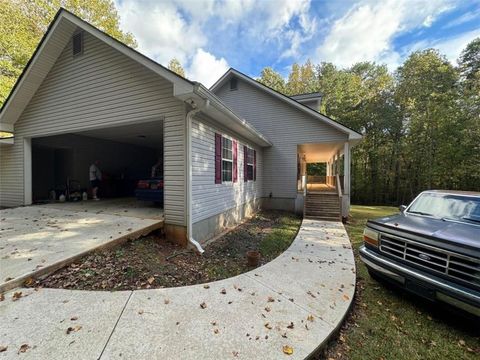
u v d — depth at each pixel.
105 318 2.45
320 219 9.44
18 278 2.90
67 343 2.07
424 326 2.74
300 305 2.96
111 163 11.52
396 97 19.69
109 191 11.09
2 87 11.77
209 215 6.53
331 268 4.25
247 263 4.57
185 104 5.41
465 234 2.89
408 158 19.72
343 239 6.38
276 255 5.21
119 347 2.06
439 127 17.16
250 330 2.41
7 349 1.97
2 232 4.71
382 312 3.02
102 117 6.50
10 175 8.52
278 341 2.26
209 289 3.29
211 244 6.03
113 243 4.29
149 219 5.78
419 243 2.94
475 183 16.72
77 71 6.88
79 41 6.78
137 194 7.57
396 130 20.25
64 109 7.17
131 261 3.96
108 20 14.86
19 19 12.16
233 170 8.32
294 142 11.91
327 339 2.38
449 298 2.58
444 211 3.95
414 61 18.70
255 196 11.27
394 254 3.27
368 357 2.25
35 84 7.51
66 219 5.82
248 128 7.73
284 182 12.14
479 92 16.25
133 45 16.66
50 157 10.64
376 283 3.82
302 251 5.27
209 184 6.51
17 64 12.60
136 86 5.99
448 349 2.38
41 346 2.02
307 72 29.14
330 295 3.25
